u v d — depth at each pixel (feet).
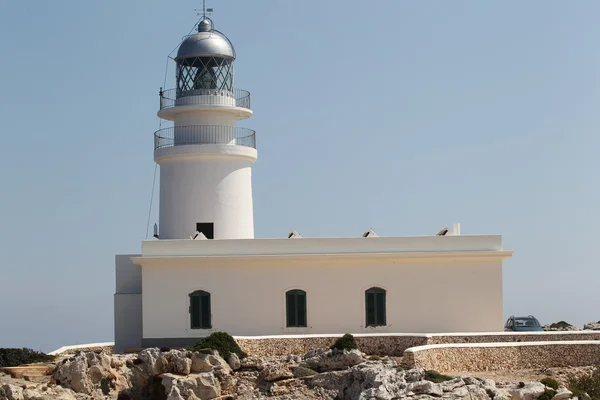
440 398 130.52
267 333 176.14
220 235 188.65
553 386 140.05
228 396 151.12
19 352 157.69
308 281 176.86
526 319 193.16
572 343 155.74
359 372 144.25
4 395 140.56
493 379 145.59
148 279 176.45
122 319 185.98
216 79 193.98
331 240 177.58
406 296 177.17
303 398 147.33
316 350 156.15
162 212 191.62
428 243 178.19
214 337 159.22
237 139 194.18
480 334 165.68
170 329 176.04
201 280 176.55
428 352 149.07
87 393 149.28
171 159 189.57
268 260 176.04
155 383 154.20
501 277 177.99
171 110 191.52
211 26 198.29
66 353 170.50
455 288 177.47
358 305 176.76
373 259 176.96
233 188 190.39
